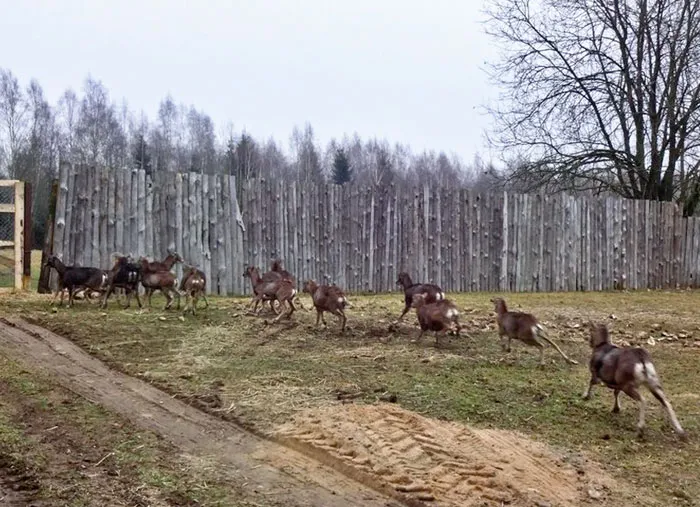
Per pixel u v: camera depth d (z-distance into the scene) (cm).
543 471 559
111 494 495
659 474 573
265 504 491
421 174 6656
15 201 1399
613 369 697
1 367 825
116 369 853
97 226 1416
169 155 5381
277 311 1253
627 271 2222
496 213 1947
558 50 2525
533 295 1848
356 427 630
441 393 770
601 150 2516
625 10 2453
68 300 1298
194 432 640
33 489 498
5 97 4622
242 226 1566
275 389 769
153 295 1453
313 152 6103
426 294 1080
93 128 5006
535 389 809
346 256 1712
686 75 2458
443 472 541
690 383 882
